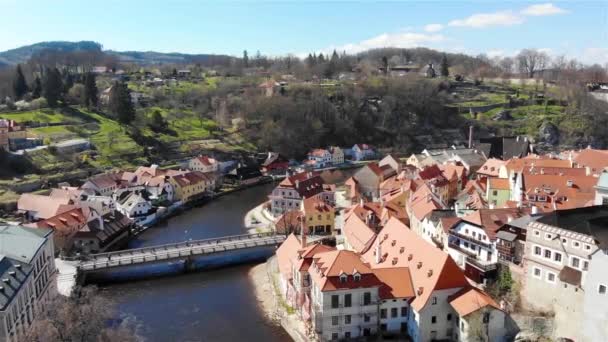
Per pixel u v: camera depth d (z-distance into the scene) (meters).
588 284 68.94
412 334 80.19
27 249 85.31
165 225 156.25
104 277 113.25
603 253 66.75
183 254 116.69
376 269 82.69
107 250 127.38
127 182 184.00
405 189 140.12
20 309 76.75
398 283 81.81
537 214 87.50
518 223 87.00
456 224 98.12
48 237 92.94
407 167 195.50
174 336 88.06
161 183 174.12
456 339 77.81
